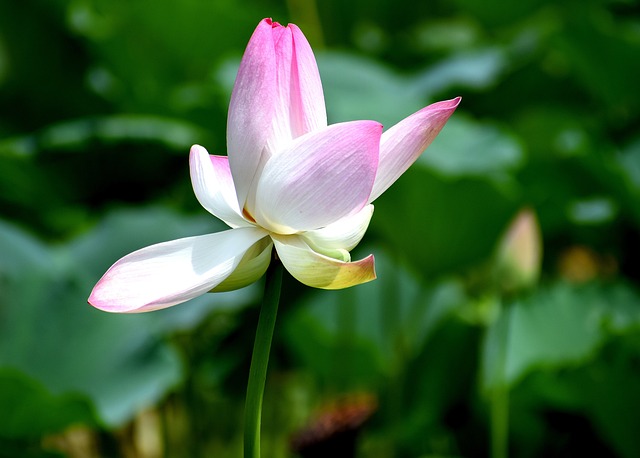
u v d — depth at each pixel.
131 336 2.12
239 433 2.66
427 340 2.32
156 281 1.13
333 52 3.36
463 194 2.40
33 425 1.80
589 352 2.06
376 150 1.13
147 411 2.62
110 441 2.47
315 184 1.13
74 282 2.20
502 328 1.86
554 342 2.26
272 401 2.64
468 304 2.54
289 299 2.64
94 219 3.30
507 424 2.20
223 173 1.20
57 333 2.12
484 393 2.14
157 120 3.17
